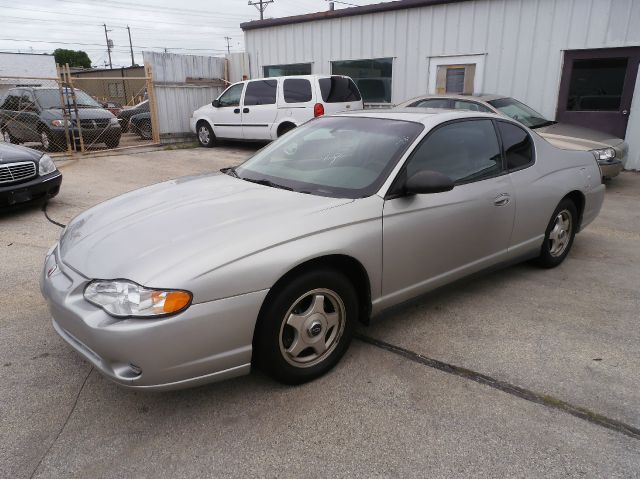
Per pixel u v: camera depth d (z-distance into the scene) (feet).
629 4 29.73
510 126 13.20
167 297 7.34
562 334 11.12
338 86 36.73
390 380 9.36
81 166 33.37
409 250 10.24
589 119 32.63
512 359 10.09
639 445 7.69
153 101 43.06
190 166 33.76
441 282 11.28
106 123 39.73
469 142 11.89
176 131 45.91
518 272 14.92
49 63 125.18
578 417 8.33
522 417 8.32
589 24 31.19
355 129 11.89
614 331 11.26
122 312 7.41
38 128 38.45
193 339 7.55
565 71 32.73
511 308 12.43
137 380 7.47
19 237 17.90
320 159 11.35
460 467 7.24
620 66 30.89
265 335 8.38
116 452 7.55
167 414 8.40
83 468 7.23
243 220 8.75
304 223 8.75
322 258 8.96
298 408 8.55
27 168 20.53
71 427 8.08
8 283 13.78
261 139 39.19
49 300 8.54
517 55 34.04
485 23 34.68
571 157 14.94
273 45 46.06
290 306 8.55
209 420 8.25
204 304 7.55
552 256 14.89
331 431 7.99
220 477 7.07
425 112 12.12
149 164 34.40
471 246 11.66
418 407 8.58
